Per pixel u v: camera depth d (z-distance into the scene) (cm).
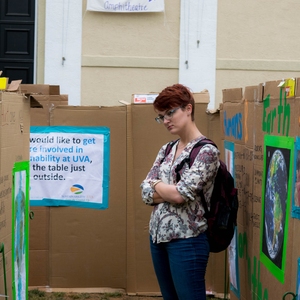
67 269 531
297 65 868
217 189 337
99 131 522
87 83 855
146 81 861
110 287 533
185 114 339
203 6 857
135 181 521
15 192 344
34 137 523
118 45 855
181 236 327
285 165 309
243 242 405
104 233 529
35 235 530
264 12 863
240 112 412
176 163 335
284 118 313
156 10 847
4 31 862
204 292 334
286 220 305
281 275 313
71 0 846
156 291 529
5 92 321
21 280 363
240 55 866
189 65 861
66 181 527
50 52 850
